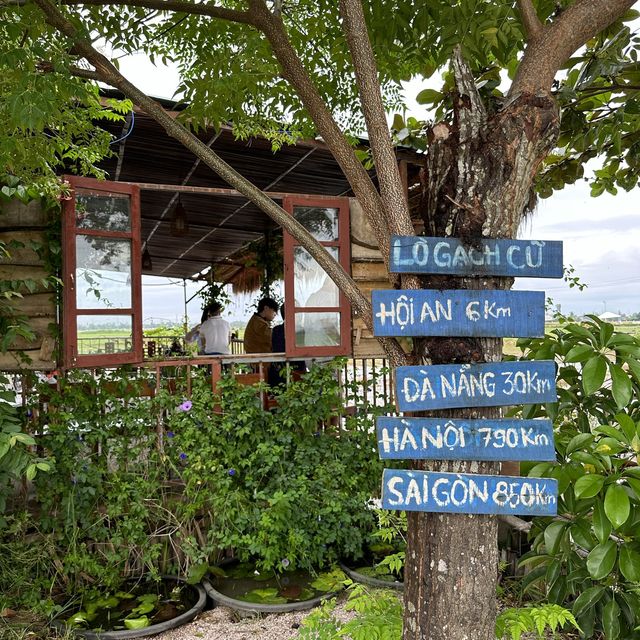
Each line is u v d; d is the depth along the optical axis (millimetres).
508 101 1934
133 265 4270
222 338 6574
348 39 2084
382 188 2020
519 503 1848
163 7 2303
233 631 3479
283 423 4473
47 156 3102
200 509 4266
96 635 3346
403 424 1847
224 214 7891
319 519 4191
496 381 1867
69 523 3775
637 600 2779
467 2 2289
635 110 3389
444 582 1866
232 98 2803
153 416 4215
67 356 3949
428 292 1853
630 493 2490
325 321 4930
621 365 2725
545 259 1916
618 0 1977
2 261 3996
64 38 2174
